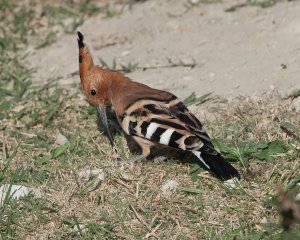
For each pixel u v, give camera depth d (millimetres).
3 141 13352
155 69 15258
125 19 17453
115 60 15828
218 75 14570
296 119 12711
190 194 11398
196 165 11930
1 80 15516
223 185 11336
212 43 15734
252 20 16156
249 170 11625
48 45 16844
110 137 12766
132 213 11156
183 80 14656
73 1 18375
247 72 14414
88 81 12789
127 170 12031
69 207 11453
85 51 12844
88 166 12328
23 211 11477
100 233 10844
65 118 13992
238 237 10406
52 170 12344
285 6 16281
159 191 11531
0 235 11047
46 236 11000
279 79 13914
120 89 12445
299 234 9953
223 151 12039
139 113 11812
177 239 10578
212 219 10836
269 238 10195
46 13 17984
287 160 11797
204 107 13602
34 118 13922
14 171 12445
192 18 16906
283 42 15047
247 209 10867
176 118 11500
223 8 16984
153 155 12508
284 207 8125
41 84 15336
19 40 17016
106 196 11578
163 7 17656
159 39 16391
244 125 12750
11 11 17969
